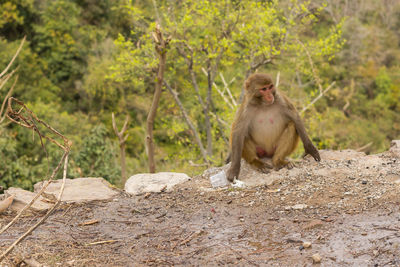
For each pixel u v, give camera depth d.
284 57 14.47
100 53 31.17
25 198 6.09
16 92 25.88
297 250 4.11
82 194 6.40
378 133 31.86
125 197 6.32
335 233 4.32
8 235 4.91
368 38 40.59
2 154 14.28
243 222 4.93
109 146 14.45
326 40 13.66
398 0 47.47
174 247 4.48
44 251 4.44
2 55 26.72
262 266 3.89
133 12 13.79
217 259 4.12
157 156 21.11
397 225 4.27
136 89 26.70
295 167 6.27
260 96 5.86
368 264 3.70
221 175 6.33
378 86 38.06
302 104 15.67
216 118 14.94
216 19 14.24
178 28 13.59
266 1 13.93
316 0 18.94
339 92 35.31
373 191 5.21
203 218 5.18
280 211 5.09
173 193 6.22
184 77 17.08
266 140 6.26
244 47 15.32
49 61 30.89
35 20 32.03
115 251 4.46
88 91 28.47
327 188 5.50
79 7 32.28
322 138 19.25
